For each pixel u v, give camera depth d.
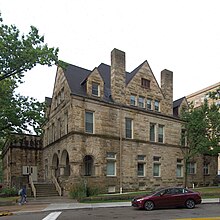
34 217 16.66
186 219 14.82
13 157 40.12
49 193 29.53
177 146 38.19
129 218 15.40
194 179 40.22
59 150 32.34
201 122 34.22
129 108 33.31
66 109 30.45
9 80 26.59
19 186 32.16
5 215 18.11
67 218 15.66
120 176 31.03
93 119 30.19
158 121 36.44
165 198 19.84
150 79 36.94
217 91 36.47
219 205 22.00
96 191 28.02
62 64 26.64
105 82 35.47
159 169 35.66
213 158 44.34
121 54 34.03
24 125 26.81
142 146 33.94
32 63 25.16
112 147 31.09
